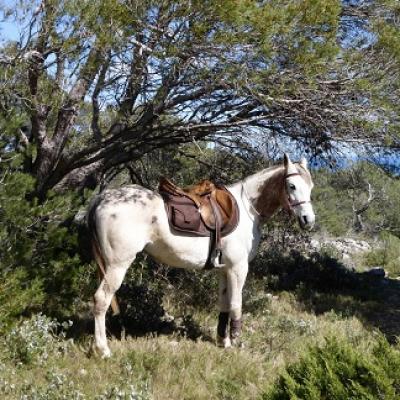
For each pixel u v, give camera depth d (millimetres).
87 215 6332
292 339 7176
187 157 10828
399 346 4559
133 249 6035
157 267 9031
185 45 6504
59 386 4656
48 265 6922
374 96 7227
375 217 31344
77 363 5805
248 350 6688
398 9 8258
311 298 10734
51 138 8727
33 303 6273
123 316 7352
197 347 6594
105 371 5656
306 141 9094
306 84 7039
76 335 6801
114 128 8469
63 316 7191
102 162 9070
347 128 7734
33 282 6207
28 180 6352
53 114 9047
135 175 10352
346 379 3887
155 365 5801
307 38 6566
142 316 7465
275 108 7730
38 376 5375
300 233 12828
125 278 8578
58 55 6766
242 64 6559
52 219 6812
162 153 11227
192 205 6375
